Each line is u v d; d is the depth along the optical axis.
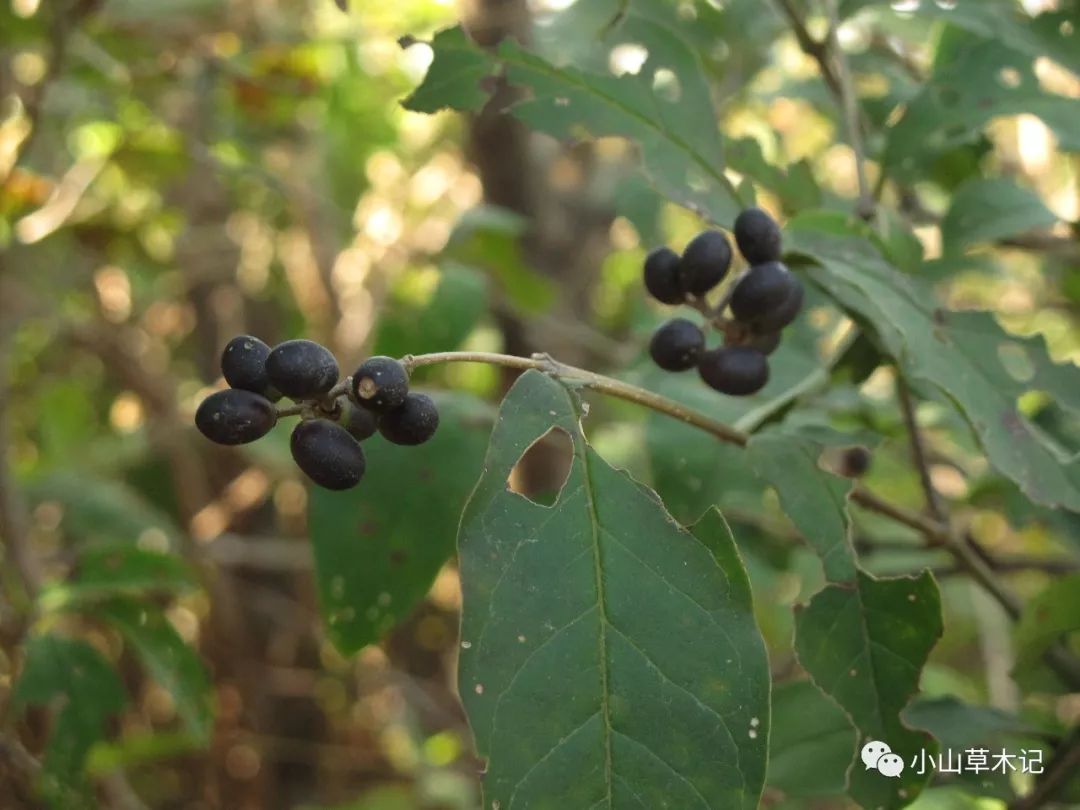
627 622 0.15
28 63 0.40
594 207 0.50
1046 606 0.21
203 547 0.39
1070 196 0.42
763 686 0.15
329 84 0.44
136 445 0.43
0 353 0.35
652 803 0.15
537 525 0.15
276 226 0.48
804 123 0.43
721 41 0.31
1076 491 0.19
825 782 0.22
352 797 0.46
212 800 0.43
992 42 0.24
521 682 0.15
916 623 0.18
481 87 0.21
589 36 0.32
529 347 0.43
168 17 0.36
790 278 0.19
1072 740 0.21
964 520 0.35
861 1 0.25
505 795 0.14
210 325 0.51
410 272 0.40
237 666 0.43
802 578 0.32
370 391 0.15
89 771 0.27
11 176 0.33
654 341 0.19
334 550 0.24
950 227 0.24
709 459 0.26
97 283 0.45
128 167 0.39
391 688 0.48
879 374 0.37
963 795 0.28
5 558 0.30
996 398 0.19
